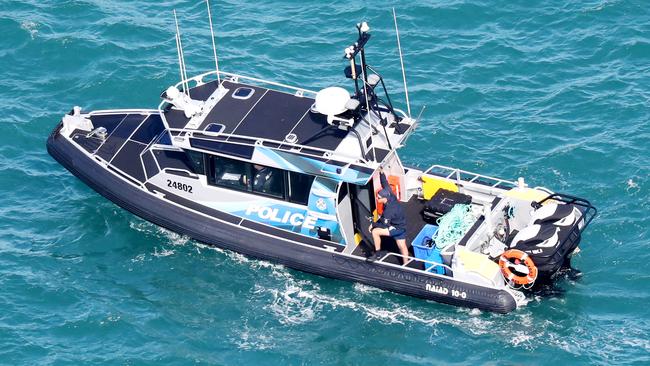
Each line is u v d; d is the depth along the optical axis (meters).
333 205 47.34
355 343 45.75
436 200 49.91
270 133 48.28
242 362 44.91
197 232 49.50
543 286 47.72
